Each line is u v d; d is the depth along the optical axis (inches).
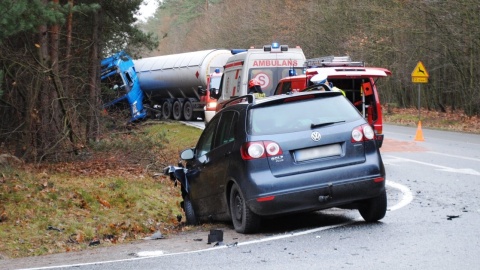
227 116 673.0
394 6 2886.3
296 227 643.5
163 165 1216.2
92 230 728.3
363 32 3196.4
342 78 1108.5
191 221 762.8
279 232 619.2
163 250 577.9
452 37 2500.0
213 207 693.3
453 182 899.4
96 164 1182.3
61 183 928.9
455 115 2755.9
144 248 600.1
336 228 613.3
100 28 1809.8
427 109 3159.5
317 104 631.2
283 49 1395.2
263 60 1382.9
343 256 492.7
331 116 623.8
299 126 613.3
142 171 1146.7
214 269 476.1
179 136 1982.0
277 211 597.0
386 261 469.1
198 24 6077.8
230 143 638.5
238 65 1422.2
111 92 2060.8
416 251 495.5
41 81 1197.1
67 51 1435.8
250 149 601.6
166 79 2785.4
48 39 1318.9
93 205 820.6
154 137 1375.5
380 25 2888.8
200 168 711.1
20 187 864.9
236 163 617.6
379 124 1114.1
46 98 1206.3
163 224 797.2
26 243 665.0
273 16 4005.9
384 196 621.6
